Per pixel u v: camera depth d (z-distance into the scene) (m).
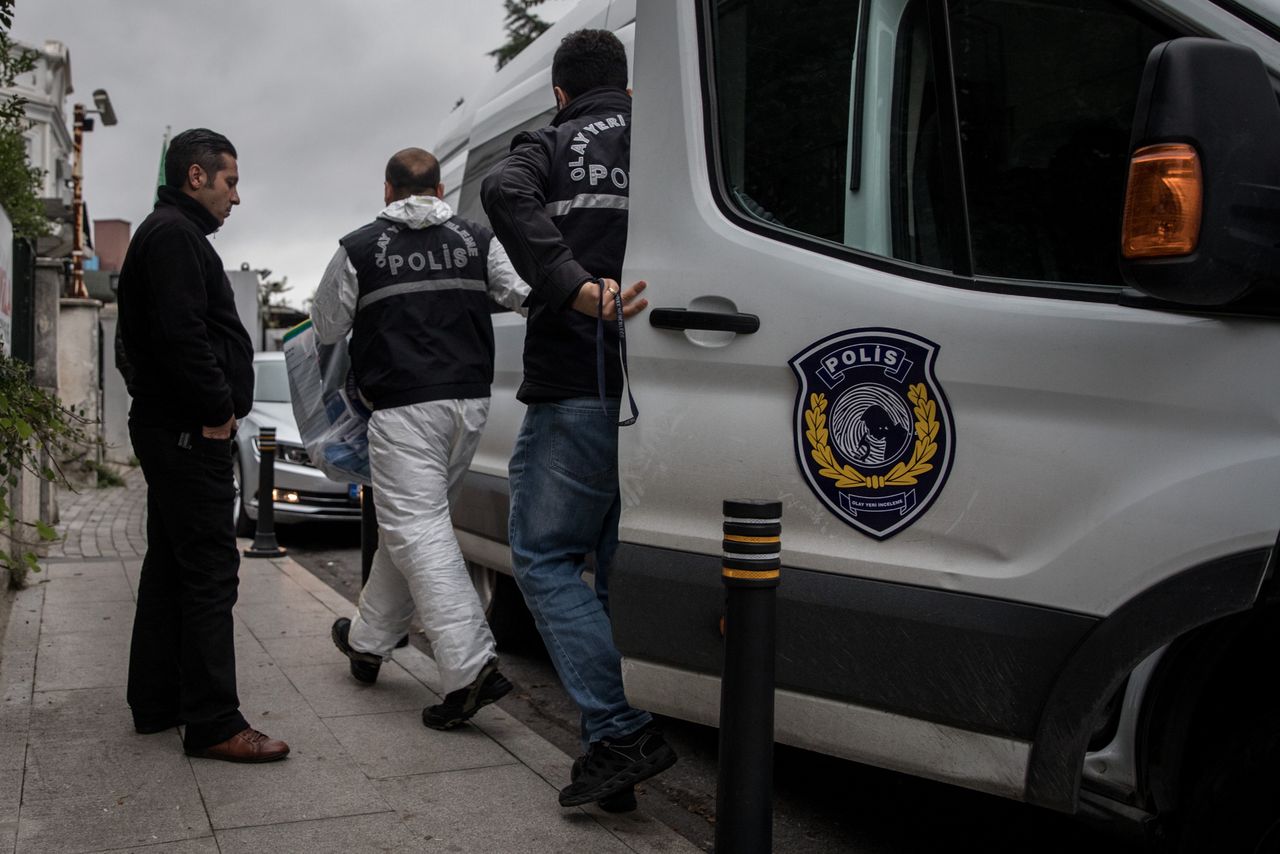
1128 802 2.43
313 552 9.19
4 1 4.24
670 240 2.91
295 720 4.18
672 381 2.89
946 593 2.53
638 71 3.02
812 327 2.68
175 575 3.97
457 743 3.96
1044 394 2.42
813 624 2.68
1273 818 2.20
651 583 2.92
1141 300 2.34
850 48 2.74
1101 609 2.35
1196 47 1.98
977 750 2.50
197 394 3.56
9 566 3.99
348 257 4.08
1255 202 1.98
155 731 3.97
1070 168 2.45
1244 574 2.18
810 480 2.69
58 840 3.02
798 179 2.79
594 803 3.38
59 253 17.31
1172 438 2.29
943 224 2.59
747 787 2.35
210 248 3.71
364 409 4.38
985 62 2.55
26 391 3.96
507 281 4.14
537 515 3.26
